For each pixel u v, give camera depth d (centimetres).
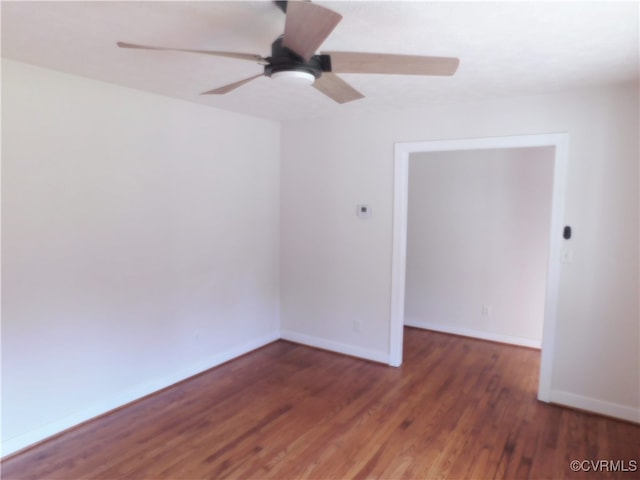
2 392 244
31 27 191
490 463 244
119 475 232
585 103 287
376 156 375
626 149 277
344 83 202
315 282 425
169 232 330
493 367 383
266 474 234
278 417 295
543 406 311
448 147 340
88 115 272
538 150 412
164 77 268
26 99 243
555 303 306
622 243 282
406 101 328
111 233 291
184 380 352
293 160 426
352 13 172
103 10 173
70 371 275
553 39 199
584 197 292
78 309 276
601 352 295
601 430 279
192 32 196
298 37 154
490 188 439
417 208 486
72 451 253
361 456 251
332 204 405
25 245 248
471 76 261
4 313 242
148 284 318
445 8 167
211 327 375
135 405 310
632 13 170
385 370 376
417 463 244
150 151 311
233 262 391
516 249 431
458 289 468
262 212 420
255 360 399
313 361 397
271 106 353
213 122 359
